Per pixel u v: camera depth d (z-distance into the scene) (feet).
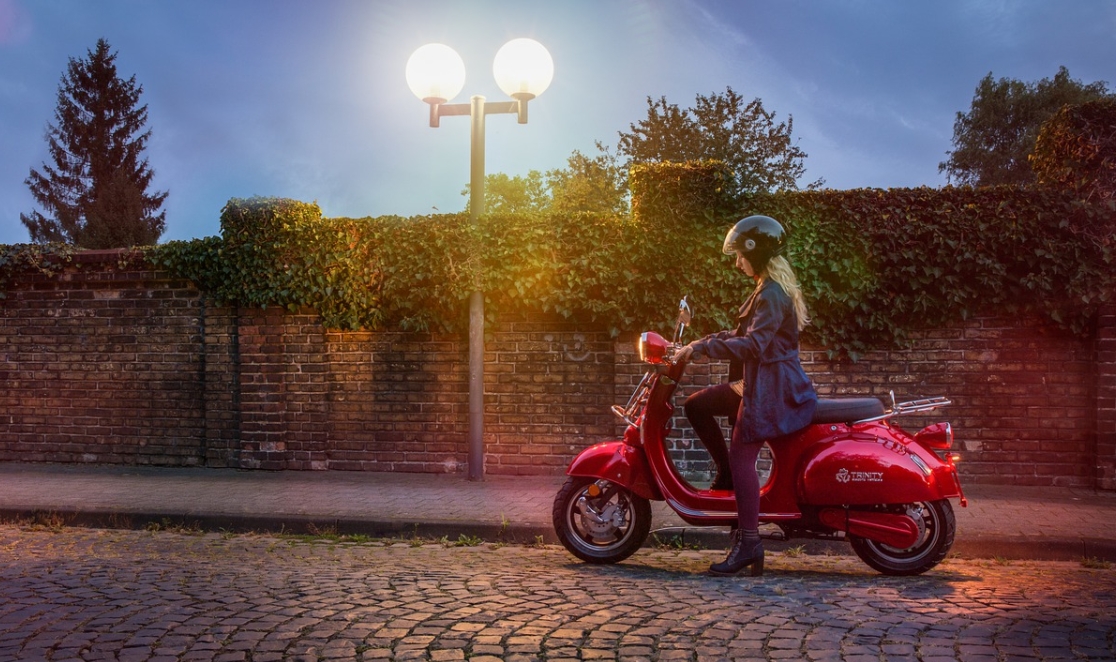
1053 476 30.48
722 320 31.30
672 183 31.53
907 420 31.14
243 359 35.04
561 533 19.71
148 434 36.32
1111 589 17.42
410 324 33.53
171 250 35.37
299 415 34.76
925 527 18.22
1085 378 30.35
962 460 30.94
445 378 33.96
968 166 173.68
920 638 13.34
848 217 30.76
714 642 13.12
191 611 15.07
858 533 17.93
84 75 193.98
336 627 13.97
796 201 31.12
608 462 19.34
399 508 25.79
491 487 30.12
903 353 31.24
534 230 32.07
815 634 13.53
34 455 37.42
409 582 17.47
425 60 32.07
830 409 18.30
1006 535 21.52
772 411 17.60
